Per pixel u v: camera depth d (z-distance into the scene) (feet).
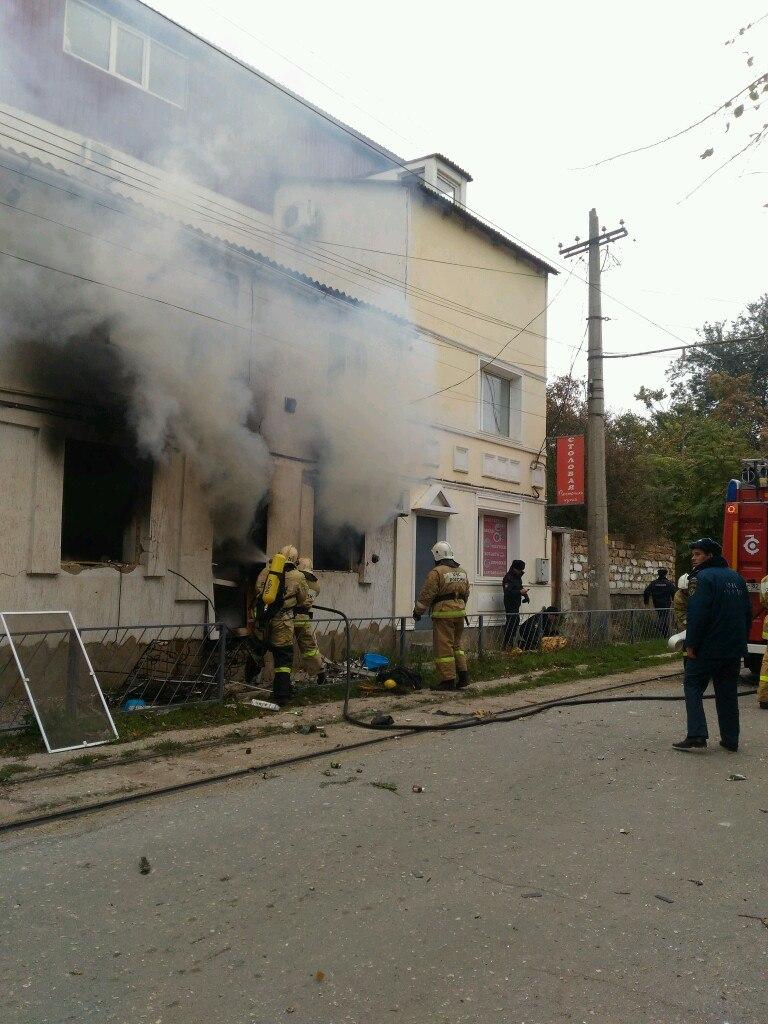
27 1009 9.87
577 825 16.69
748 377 85.35
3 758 21.38
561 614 44.68
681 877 14.08
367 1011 9.86
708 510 58.34
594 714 28.71
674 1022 9.69
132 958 11.12
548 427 70.54
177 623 31.58
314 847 15.30
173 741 23.27
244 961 11.03
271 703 28.32
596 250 50.39
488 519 51.88
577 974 10.75
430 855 14.93
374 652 37.99
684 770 20.99
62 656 23.52
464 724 26.27
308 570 31.53
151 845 15.42
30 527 27.04
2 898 13.05
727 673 23.04
